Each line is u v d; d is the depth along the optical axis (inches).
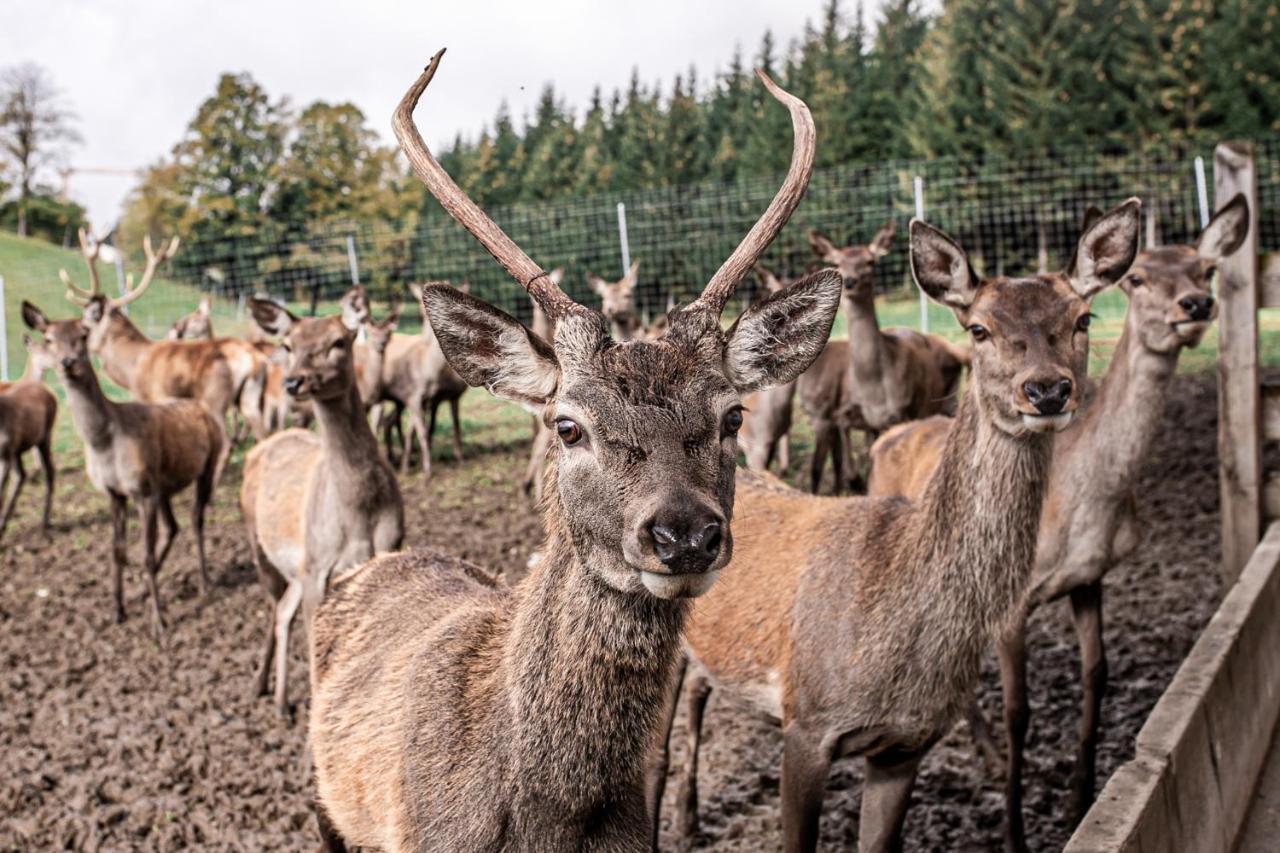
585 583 86.1
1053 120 1132.5
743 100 1508.4
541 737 87.3
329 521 199.6
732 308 804.6
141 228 1448.1
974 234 922.1
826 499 141.9
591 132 1616.6
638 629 85.7
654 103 1569.9
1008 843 143.6
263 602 292.7
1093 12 1160.8
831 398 327.6
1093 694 158.9
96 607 295.6
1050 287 126.9
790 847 124.2
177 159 1354.6
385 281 863.7
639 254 850.8
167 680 236.7
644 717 87.6
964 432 120.8
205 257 1025.5
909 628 117.9
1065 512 161.9
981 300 125.3
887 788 126.2
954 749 175.9
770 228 96.9
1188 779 103.2
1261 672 140.3
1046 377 114.7
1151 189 906.1
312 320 199.2
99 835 164.6
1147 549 271.3
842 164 1339.8
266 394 464.4
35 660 253.8
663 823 161.3
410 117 97.3
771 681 130.0
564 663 86.8
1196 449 365.4
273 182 1353.3
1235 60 1092.5
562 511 87.3
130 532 375.6
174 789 179.9
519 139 1539.1
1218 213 170.7
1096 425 162.1
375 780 101.2
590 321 88.6
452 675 97.2
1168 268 160.1
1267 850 120.9
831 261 322.3
